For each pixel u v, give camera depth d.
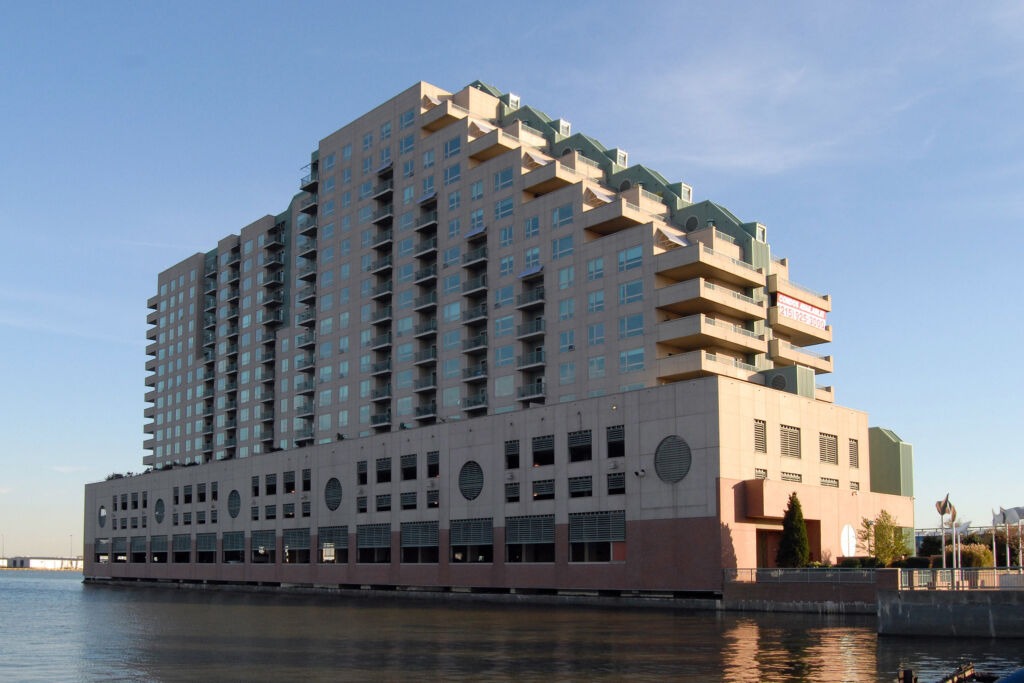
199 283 159.00
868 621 54.25
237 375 144.12
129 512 148.12
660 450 76.62
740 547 72.88
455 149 108.75
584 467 81.69
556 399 94.19
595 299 92.81
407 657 35.81
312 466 111.75
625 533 77.81
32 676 31.44
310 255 129.12
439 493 94.56
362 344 117.19
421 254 110.00
